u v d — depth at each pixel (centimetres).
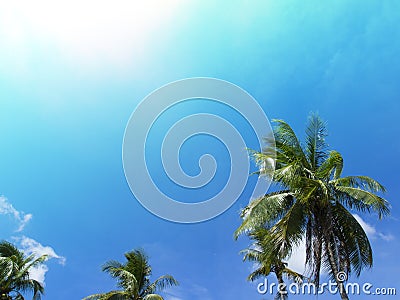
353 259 1580
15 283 2347
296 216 1543
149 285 2597
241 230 1541
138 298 2445
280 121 1706
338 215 1612
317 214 1591
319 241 1538
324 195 1538
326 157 1703
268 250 1564
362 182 1616
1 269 2198
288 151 1661
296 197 1589
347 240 1590
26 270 2370
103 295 2352
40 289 2442
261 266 2488
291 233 1515
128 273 2425
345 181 1645
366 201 1520
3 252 2509
